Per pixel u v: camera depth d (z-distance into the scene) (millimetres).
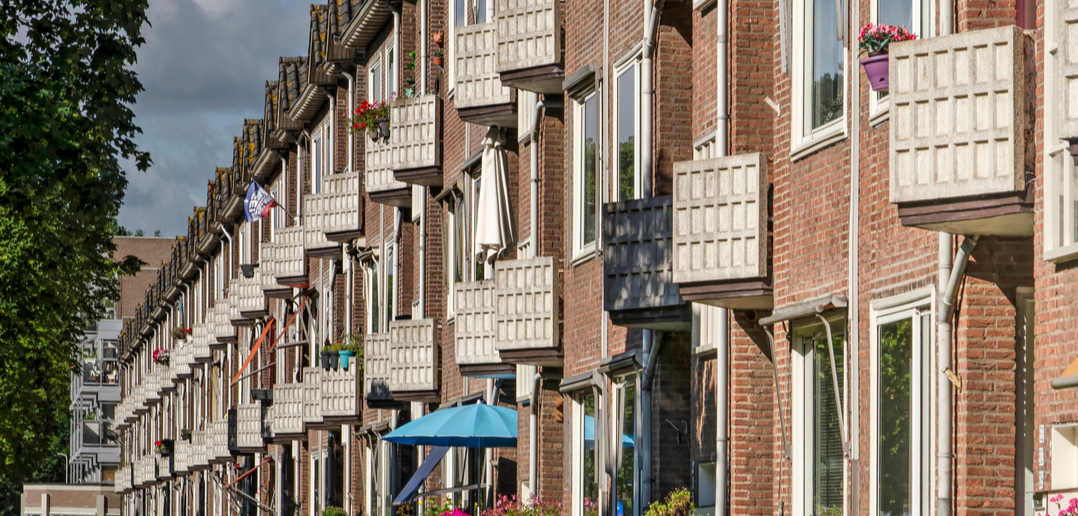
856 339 15102
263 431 55125
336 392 42031
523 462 27750
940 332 13203
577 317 24422
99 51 24047
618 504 22469
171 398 90375
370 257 41375
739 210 17188
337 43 42531
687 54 20984
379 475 39938
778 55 17250
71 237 26000
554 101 26328
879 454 14672
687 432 20844
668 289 19656
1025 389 12992
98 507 117312
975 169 12000
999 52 11922
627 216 20297
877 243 14695
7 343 30844
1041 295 11953
